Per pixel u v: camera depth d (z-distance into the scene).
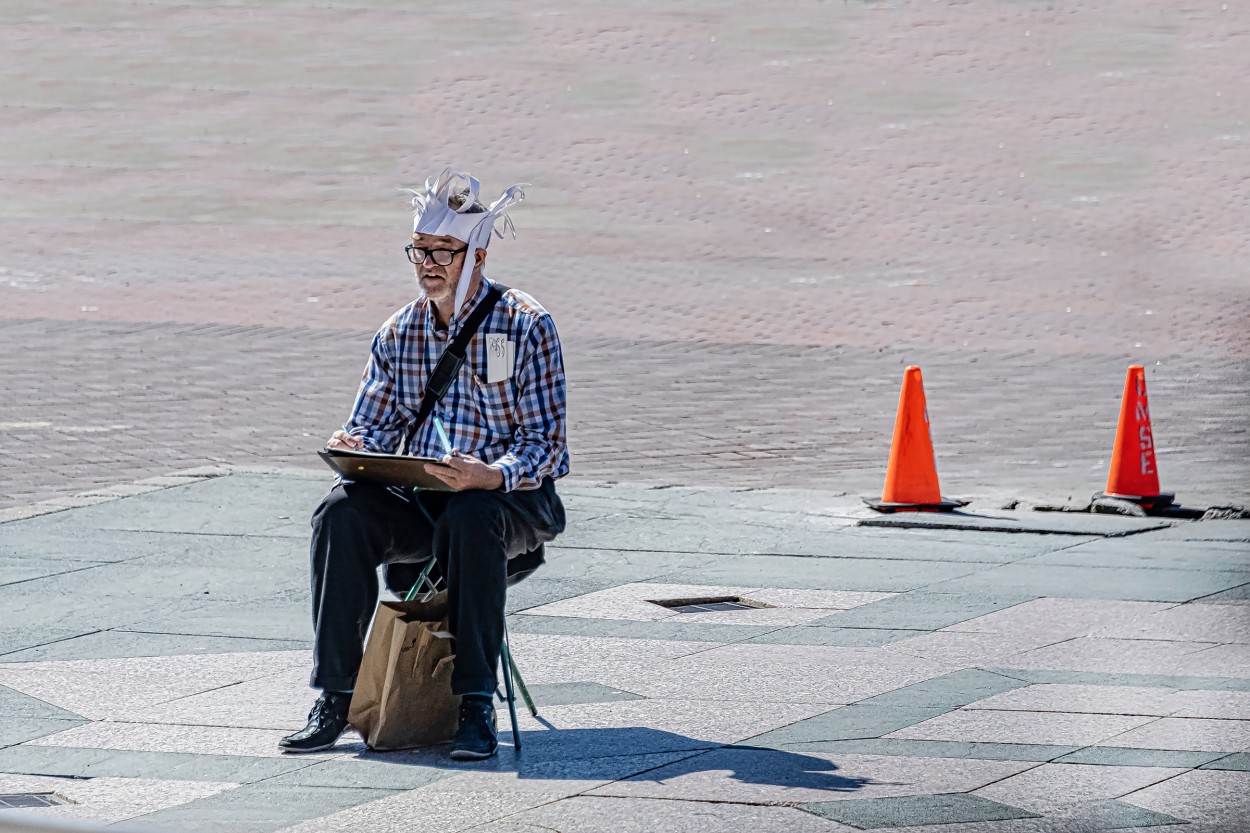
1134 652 23.20
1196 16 128.75
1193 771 18.23
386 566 20.56
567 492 35.53
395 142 104.31
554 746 19.39
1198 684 21.59
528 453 19.50
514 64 120.31
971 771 18.28
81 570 28.30
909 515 33.09
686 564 29.03
